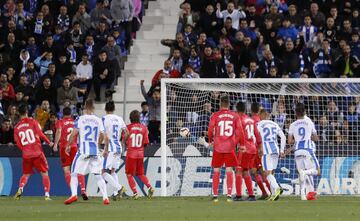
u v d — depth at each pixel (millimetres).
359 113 57125
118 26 70188
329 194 56219
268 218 32875
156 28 73750
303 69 64438
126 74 68250
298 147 48281
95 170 44312
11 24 69438
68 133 50750
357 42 65562
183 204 43531
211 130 46125
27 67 66000
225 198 51219
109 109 50750
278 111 57844
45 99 63781
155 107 61406
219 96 59062
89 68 66562
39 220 32781
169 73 63188
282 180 56250
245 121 48500
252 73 63156
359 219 32125
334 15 67688
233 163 45875
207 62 64125
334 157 56656
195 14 69625
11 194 58188
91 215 35188
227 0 71125
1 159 58312
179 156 57531
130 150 51562
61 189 57781
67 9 71375
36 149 50625
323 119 57156
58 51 67562
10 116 61219
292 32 66500
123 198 52250
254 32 66562
